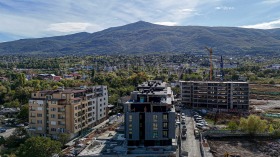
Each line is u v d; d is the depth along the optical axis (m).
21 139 166.12
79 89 192.88
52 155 133.38
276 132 177.25
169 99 157.75
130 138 146.00
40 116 172.75
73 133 170.00
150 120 145.38
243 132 180.38
